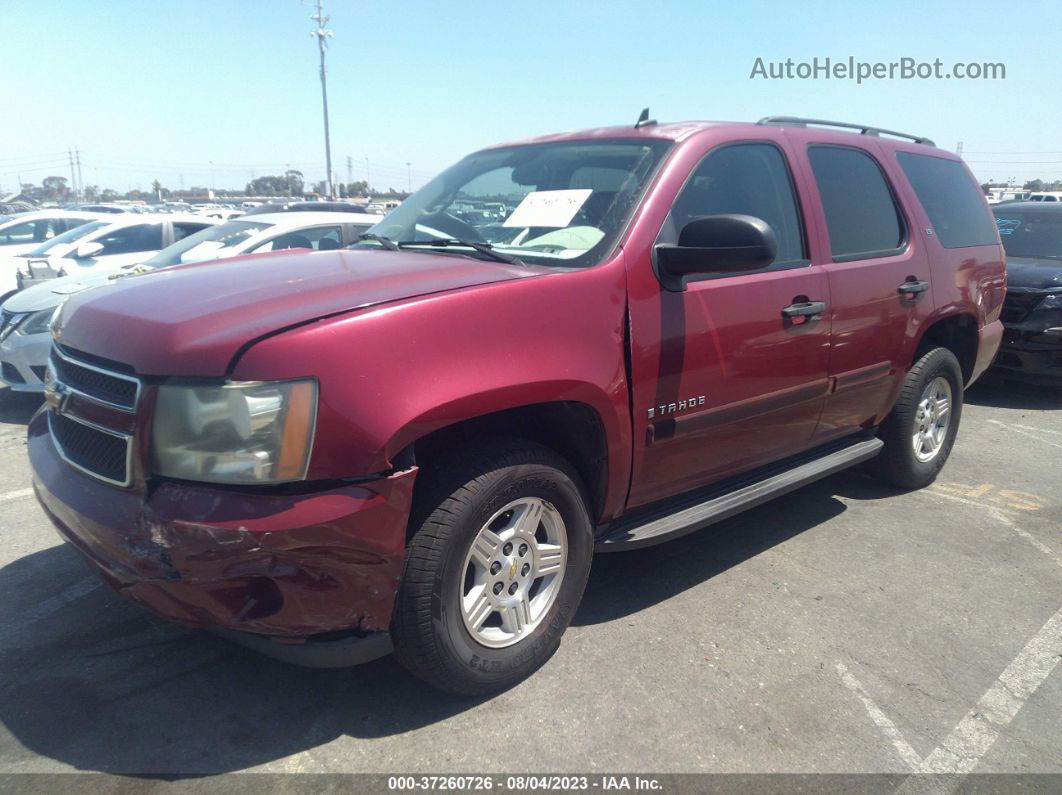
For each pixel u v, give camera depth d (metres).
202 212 26.61
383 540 2.33
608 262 2.93
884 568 3.94
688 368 3.16
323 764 2.48
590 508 3.11
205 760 2.49
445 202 3.77
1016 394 7.87
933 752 2.62
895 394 4.52
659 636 3.26
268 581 2.27
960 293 4.79
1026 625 3.43
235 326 2.32
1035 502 4.88
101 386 2.50
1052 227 8.31
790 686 2.95
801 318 3.61
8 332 6.33
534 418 2.97
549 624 2.95
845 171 4.18
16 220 11.91
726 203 3.45
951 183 5.03
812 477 3.94
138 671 2.95
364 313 2.36
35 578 3.63
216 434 2.21
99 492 2.43
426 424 2.36
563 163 3.55
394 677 2.95
